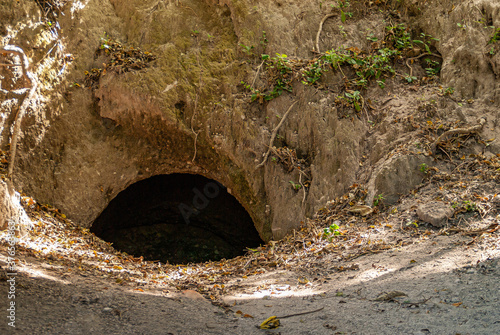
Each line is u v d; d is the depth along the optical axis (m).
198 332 3.03
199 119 7.66
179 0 8.34
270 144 7.27
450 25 7.69
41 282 3.53
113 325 2.94
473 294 3.32
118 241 10.09
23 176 7.05
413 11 8.17
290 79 7.55
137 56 7.88
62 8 7.91
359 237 5.58
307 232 6.43
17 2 7.39
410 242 5.05
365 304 3.49
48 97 7.41
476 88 7.05
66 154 7.50
